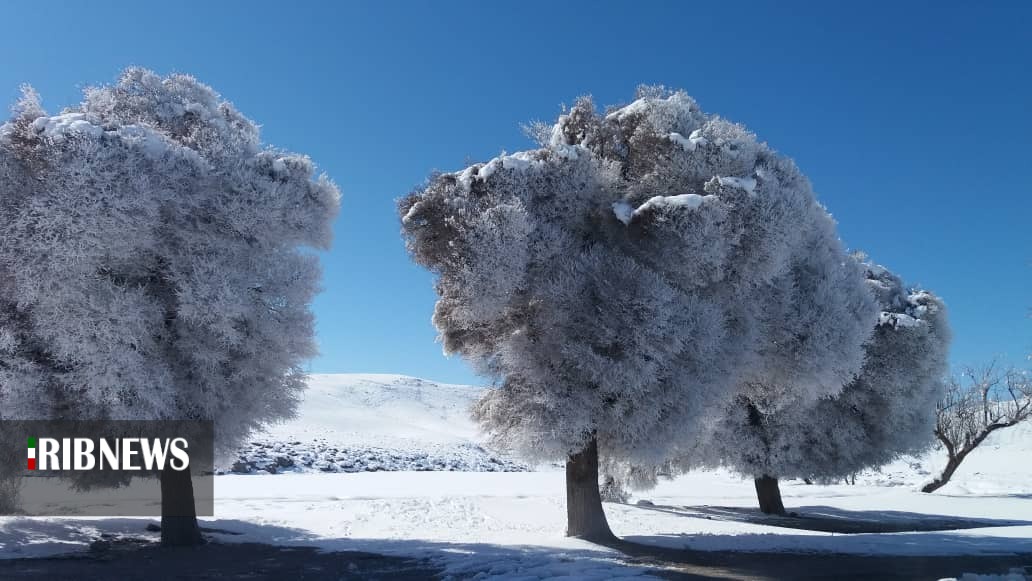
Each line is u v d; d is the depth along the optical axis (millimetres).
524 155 13992
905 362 25812
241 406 13914
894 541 14961
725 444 23938
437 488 29656
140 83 13930
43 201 10992
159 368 12141
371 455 51094
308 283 14117
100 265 11758
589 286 13055
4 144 11508
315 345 14805
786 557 12617
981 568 11555
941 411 37469
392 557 12422
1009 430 67000
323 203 14680
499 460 61000
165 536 13711
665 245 13148
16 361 11477
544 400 12773
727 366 14203
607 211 13727
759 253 13852
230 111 14867
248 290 13305
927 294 27875
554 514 20375
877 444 26094
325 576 10539
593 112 14922
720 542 14430
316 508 21109
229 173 13094
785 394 20156
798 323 16750
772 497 25156
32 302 11383
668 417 13258
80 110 13398
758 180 13930
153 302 12484
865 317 19312
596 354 12711
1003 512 26531
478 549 13188
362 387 100125
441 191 13219
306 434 56312
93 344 11289
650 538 15008
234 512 19781
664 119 14062
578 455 14750
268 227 13508
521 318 14188
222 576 10508
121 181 11320
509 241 12352
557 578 10055
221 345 12812
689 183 13883
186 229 12609
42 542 13578
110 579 10141
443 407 99125
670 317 12750
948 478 37406
